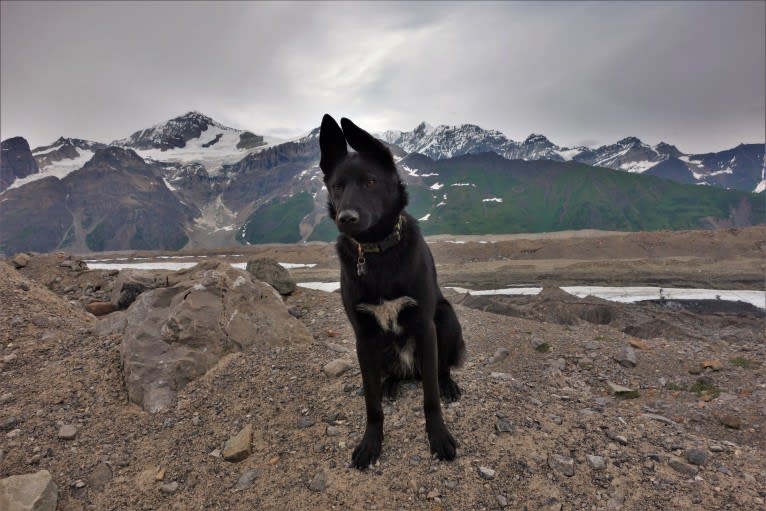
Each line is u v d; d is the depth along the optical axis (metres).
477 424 1.14
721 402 1.56
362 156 1.02
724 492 0.92
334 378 1.42
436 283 1.21
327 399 1.30
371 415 1.08
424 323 1.04
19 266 2.92
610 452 1.04
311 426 1.20
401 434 1.12
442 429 1.06
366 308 1.04
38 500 0.95
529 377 1.73
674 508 0.88
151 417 1.30
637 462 1.01
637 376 1.83
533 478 0.97
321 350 1.63
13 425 1.23
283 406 1.29
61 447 1.17
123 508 1.00
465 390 1.32
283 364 1.51
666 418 1.35
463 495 0.95
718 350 2.05
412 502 0.94
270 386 1.39
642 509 0.89
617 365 1.92
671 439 1.12
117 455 1.15
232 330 1.61
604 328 2.45
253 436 1.18
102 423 1.27
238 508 0.98
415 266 1.02
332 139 1.08
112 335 1.70
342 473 1.02
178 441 1.19
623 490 0.93
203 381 1.43
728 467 1.01
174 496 1.03
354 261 1.04
